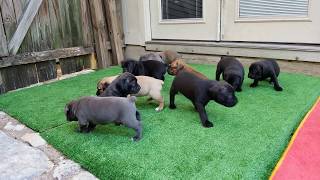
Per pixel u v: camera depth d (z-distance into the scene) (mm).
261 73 2592
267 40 3326
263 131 1785
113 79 2291
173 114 2133
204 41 3820
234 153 1535
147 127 1904
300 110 2100
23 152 1647
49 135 1857
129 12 4262
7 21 3062
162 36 4227
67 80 3359
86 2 3828
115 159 1521
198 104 1900
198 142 1670
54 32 3531
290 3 3070
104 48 4004
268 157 1495
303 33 3066
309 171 1371
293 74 3055
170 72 2830
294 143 1610
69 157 1604
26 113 2295
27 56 3266
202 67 3559
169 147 1623
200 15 3789
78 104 1780
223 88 1770
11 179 1394
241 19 3443
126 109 1665
